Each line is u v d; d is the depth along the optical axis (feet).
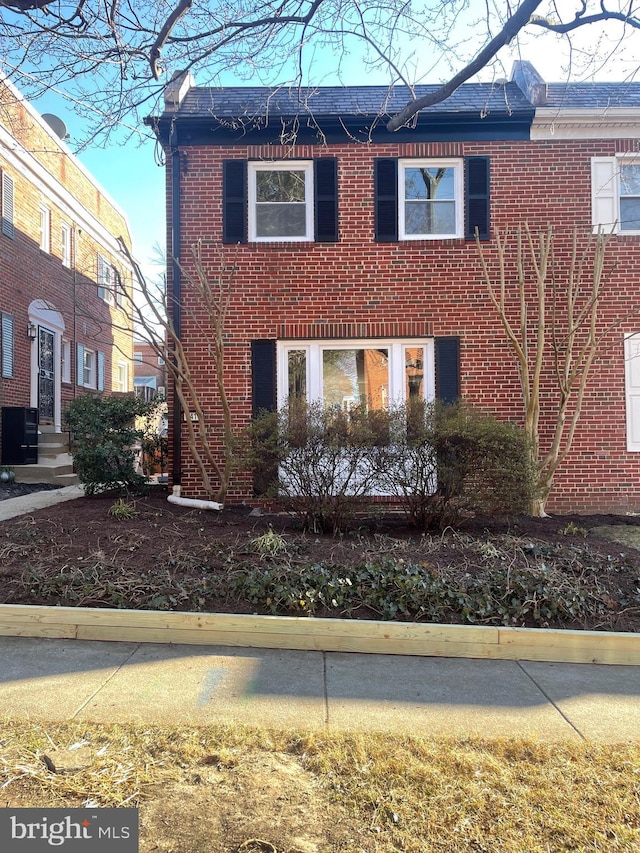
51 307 47.16
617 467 28.58
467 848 7.30
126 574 16.19
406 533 21.11
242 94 31.27
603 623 14.75
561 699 11.55
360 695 11.53
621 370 28.58
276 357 28.96
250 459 20.83
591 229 26.40
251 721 10.32
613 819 7.83
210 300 24.81
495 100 29.66
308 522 21.09
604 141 28.89
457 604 15.14
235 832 7.50
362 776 8.70
